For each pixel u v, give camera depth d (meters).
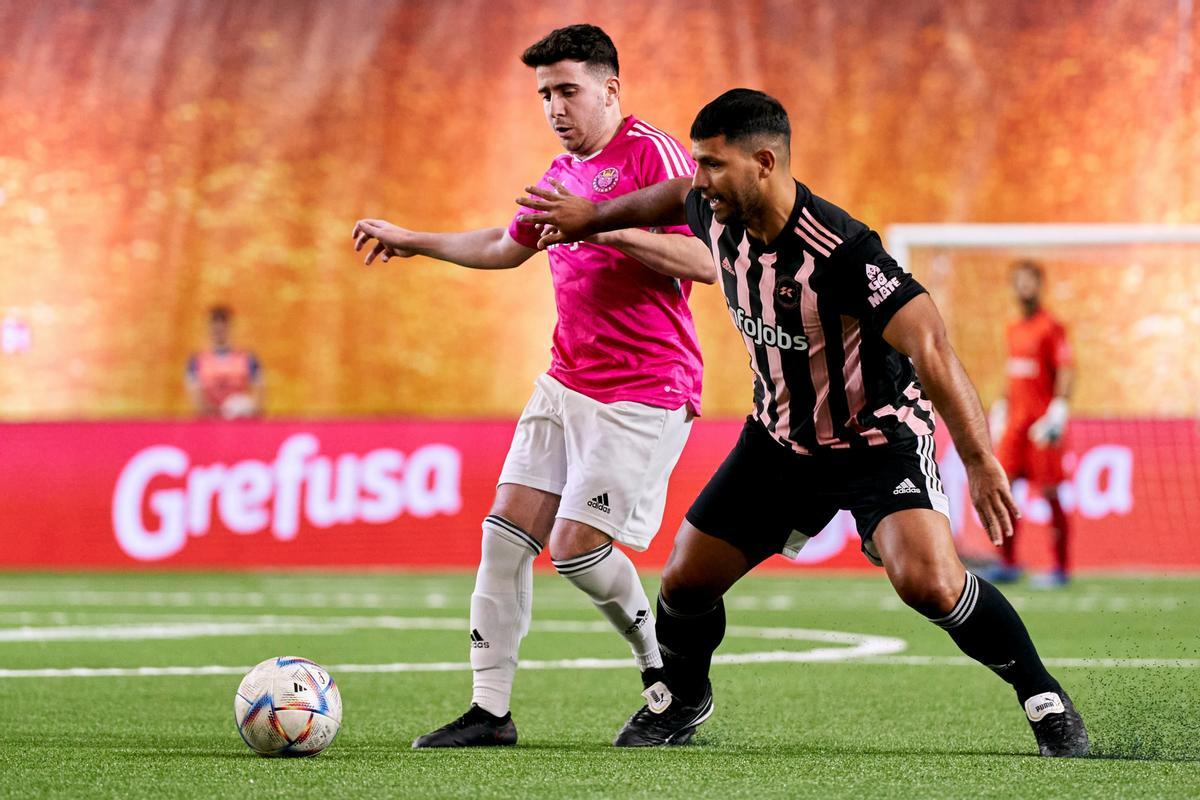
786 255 13.11
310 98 70.44
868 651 25.48
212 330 57.88
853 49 69.62
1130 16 68.38
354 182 70.50
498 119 70.81
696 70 69.88
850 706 18.50
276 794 11.58
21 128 69.06
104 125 69.56
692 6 70.06
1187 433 46.56
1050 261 65.75
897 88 69.44
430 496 47.09
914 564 13.30
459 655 24.77
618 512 15.31
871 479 13.70
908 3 69.44
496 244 16.16
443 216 70.50
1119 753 13.99
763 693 19.86
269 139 70.25
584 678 21.50
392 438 47.34
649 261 14.93
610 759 13.78
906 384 13.93
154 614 32.69
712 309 68.19
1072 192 68.44
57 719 16.81
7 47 69.31
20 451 47.19
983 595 13.56
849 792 11.80
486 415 70.38
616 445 15.27
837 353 13.33
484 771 12.87
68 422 47.41
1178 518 46.31
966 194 68.75
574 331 15.59
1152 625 30.06
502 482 15.69
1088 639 27.39
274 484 47.09
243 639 27.38
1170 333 65.38
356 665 23.22
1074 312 65.75
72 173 69.25
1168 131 68.12
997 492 12.41
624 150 15.95
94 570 46.69
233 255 69.94
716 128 12.84
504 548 15.30
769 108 12.90
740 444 14.42
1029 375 41.31
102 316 68.88
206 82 70.06
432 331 70.56
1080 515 46.47
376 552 46.78
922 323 12.70
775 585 41.66
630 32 70.19
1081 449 46.62
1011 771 12.88
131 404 68.62
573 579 15.33
